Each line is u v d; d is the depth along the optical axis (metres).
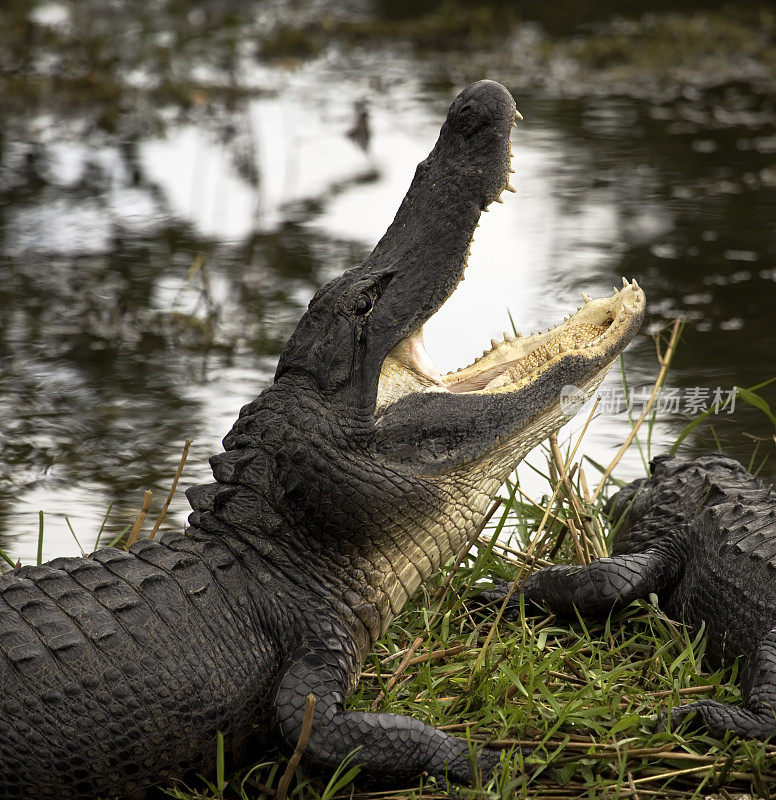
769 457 22.42
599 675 14.07
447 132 14.20
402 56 63.12
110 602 12.77
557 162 43.59
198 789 13.02
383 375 13.70
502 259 34.03
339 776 12.72
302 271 33.44
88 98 52.69
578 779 12.84
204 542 13.61
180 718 12.54
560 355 14.15
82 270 33.72
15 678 12.15
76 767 12.23
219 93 54.09
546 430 14.50
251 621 13.22
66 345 28.95
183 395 26.19
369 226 37.31
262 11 74.88
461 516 14.24
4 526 20.28
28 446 23.52
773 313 29.45
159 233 37.25
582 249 34.66
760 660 13.28
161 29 68.69
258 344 28.94
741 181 40.97
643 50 60.94
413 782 13.02
